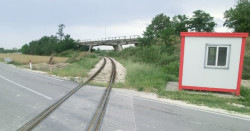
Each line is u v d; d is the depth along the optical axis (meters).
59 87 9.34
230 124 5.11
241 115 5.94
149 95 8.28
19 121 4.76
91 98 7.30
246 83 14.01
